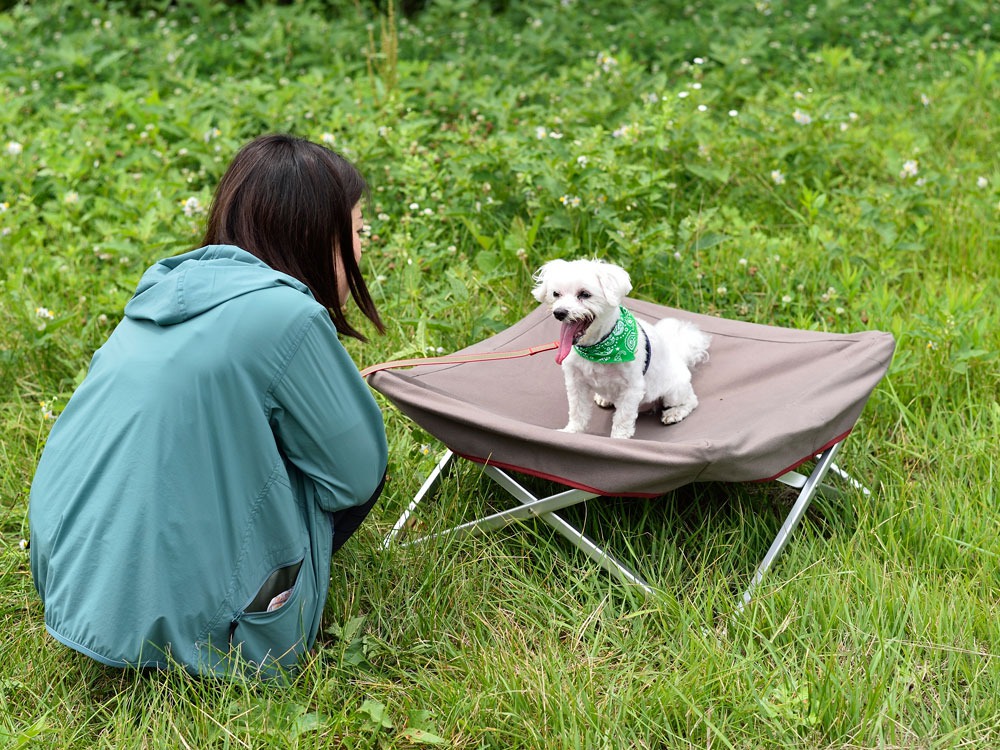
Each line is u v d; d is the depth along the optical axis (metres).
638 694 2.27
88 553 2.07
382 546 2.80
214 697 2.21
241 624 2.17
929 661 2.39
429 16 7.98
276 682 2.26
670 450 2.38
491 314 3.80
